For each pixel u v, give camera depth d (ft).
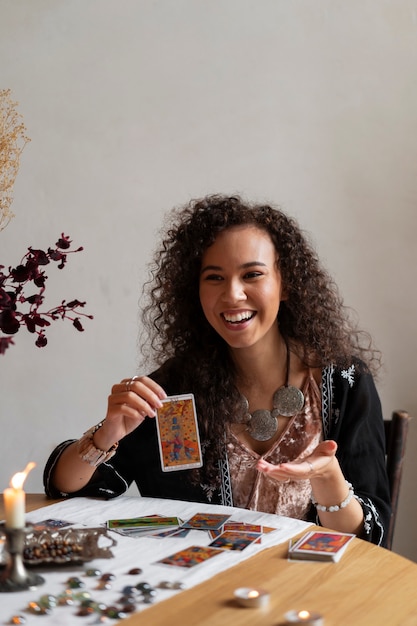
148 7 10.81
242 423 6.95
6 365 11.19
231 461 6.90
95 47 10.90
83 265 11.03
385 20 10.34
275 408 6.93
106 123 10.93
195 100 10.77
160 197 10.86
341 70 10.47
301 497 6.83
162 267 7.54
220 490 6.86
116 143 10.93
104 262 10.99
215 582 4.56
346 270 10.59
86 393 11.10
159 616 4.11
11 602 4.25
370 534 6.18
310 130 10.57
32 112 10.98
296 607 4.24
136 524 5.65
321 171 10.58
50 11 10.95
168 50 10.80
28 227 11.05
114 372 11.02
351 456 6.85
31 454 11.21
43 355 11.16
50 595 4.25
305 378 7.04
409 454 10.58
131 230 10.93
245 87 10.68
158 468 7.04
